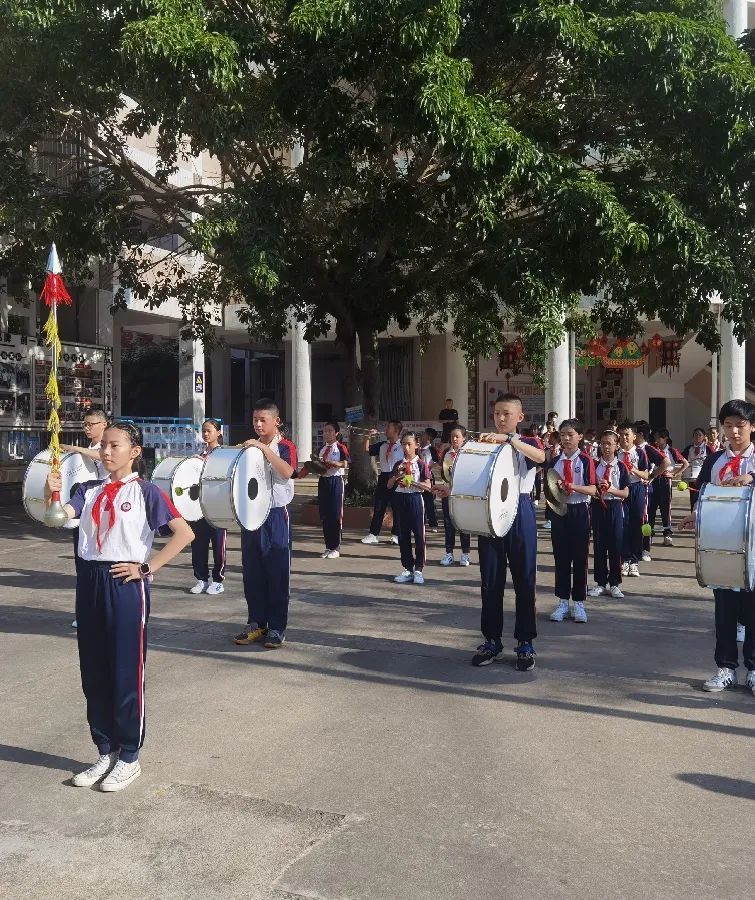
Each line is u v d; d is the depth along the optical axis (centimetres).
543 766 478
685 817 417
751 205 1316
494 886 353
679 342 2466
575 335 2205
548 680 640
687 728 542
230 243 1197
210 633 774
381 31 1063
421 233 1353
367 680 636
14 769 473
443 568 1153
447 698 596
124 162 1414
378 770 470
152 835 396
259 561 725
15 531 1498
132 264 1645
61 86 1208
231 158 1426
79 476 775
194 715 557
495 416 675
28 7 1072
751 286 1298
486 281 1334
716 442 1738
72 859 374
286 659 690
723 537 586
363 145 1215
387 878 358
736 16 2130
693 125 1204
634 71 1134
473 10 1157
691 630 810
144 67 1039
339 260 1468
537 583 1047
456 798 436
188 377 2650
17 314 1931
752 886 355
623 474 959
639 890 351
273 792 441
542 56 1227
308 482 2600
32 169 1692
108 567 446
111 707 456
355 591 984
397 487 1029
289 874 361
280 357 3522
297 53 1138
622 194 1201
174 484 905
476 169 1075
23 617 835
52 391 494
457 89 1065
